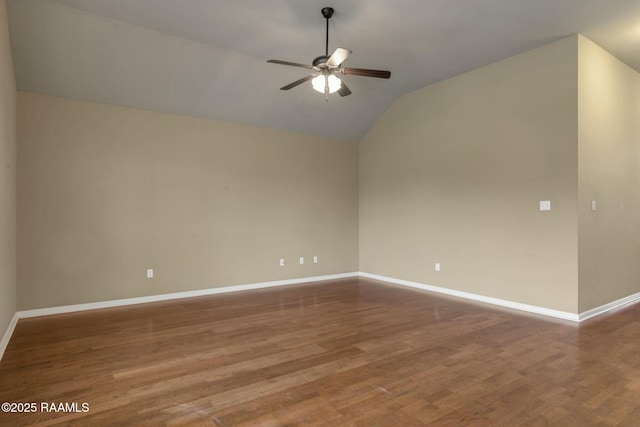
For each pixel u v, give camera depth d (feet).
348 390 8.01
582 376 8.63
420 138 18.75
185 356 9.92
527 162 14.38
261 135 19.22
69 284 14.37
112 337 11.43
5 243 10.66
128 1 11.05
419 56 14.85
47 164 13.97
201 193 17.40
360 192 22.65
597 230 13.91
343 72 11.51
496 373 8.81
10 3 10.86
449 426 6.68
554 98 13.57
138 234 15.83
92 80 14.05
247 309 14.76
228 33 12.98
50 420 6.87
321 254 21.33
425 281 18.53
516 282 14.71
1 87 9.73
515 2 10.97
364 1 10.95
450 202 17.30
